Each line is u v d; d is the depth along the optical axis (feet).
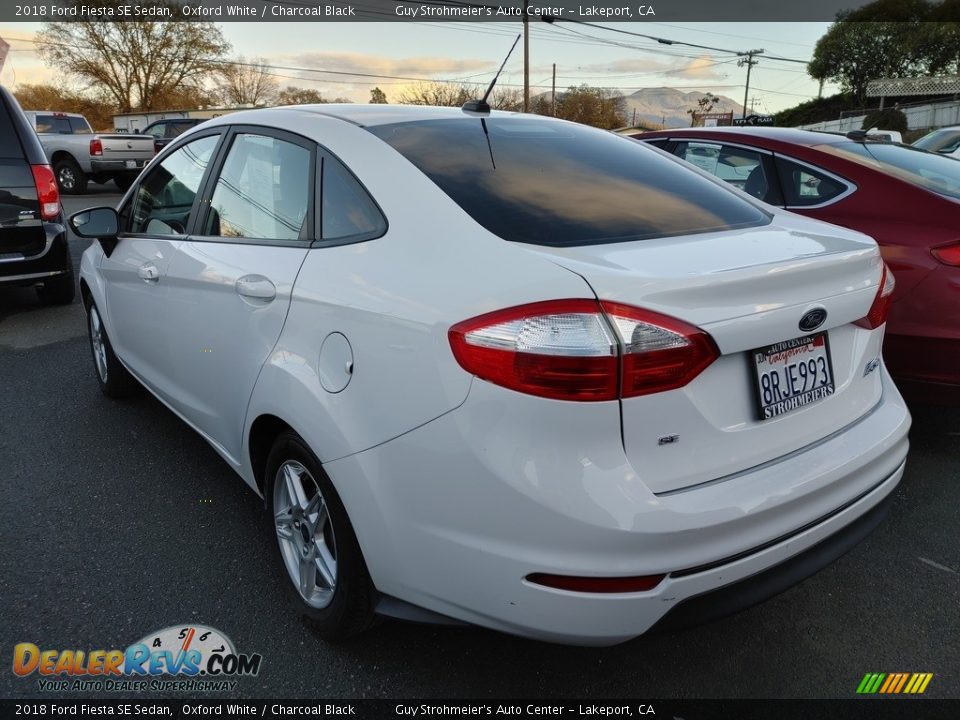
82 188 51.70
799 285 6.16
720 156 14.25
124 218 11.80
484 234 6.14
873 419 7.11
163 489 10.51
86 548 9.03
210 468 11.16
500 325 5.37
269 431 8.00
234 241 8.53
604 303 5.25
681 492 5.52
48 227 19.21
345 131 7.73
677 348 5.34
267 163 8.41
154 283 9.99
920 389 10.87
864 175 11.98
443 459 5.61
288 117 8.50
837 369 6.84
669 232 6.72
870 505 6.78
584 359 5.15
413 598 6.18
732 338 5.62
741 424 5.92
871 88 185.57
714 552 5.50
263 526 9.59
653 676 7.13
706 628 7.85
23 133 18.81
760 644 7.60
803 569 6.20
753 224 7.41
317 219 7.43
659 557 5.31
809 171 12.72
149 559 8.82
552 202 6.83
